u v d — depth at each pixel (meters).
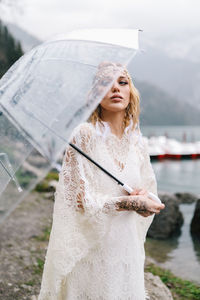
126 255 1.90
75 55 1.85
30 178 1.62
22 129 1.66
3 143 1.70
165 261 5.11
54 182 8.64
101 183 1.91
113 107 1.95
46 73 1.81
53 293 1.91
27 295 3.42
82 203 1.85
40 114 1.68
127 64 1.75
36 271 4.04
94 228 1.83
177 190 11.92
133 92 2.08
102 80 1.72
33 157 1.64
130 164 2.00
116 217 1.90
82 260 1.88
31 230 5.80
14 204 1.63
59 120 1.64
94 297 1.86
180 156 21.28
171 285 4.05
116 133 2.05
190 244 6.02
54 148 1.57
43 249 4.85
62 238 1.86
